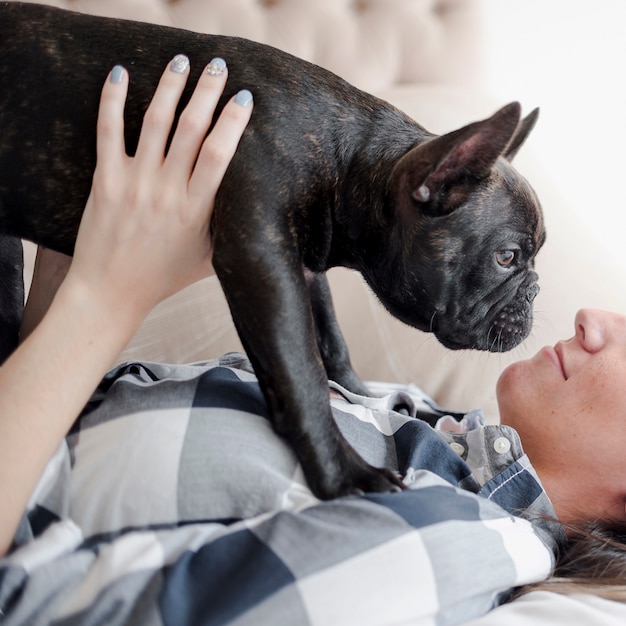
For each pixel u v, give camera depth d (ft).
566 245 6.84
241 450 3.24
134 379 3.65
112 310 3.28
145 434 3.23
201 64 3.59
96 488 3.13
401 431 3.86
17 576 2.77
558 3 9.32
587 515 4.10
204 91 3.39
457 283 3.83
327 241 3.85
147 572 2.83
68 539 2.95
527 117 4.26
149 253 3.36
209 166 3.30
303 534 2.90
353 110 3.82
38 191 3.72
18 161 3.68
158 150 3.39
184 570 2.84
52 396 3.03
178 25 7.11
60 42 3.65
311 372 3.23
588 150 9.77
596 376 4.10
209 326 6.05
